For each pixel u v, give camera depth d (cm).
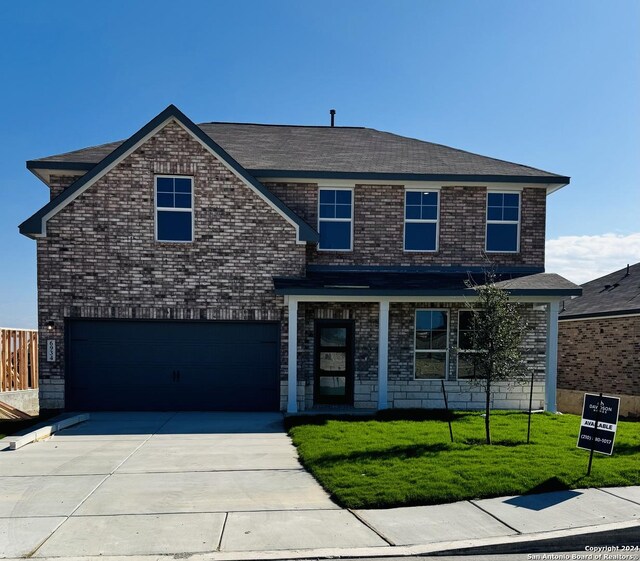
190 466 751
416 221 1363
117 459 788
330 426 991
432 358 1298
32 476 698
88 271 1188
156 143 1203
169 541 491
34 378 1486
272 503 596
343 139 1639
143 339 1215
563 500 598
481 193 1366
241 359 1234
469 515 555
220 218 1220
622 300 1691
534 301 1202
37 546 480
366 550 475
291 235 1234
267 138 1595
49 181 1280
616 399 679
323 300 1180
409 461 728
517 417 1127
